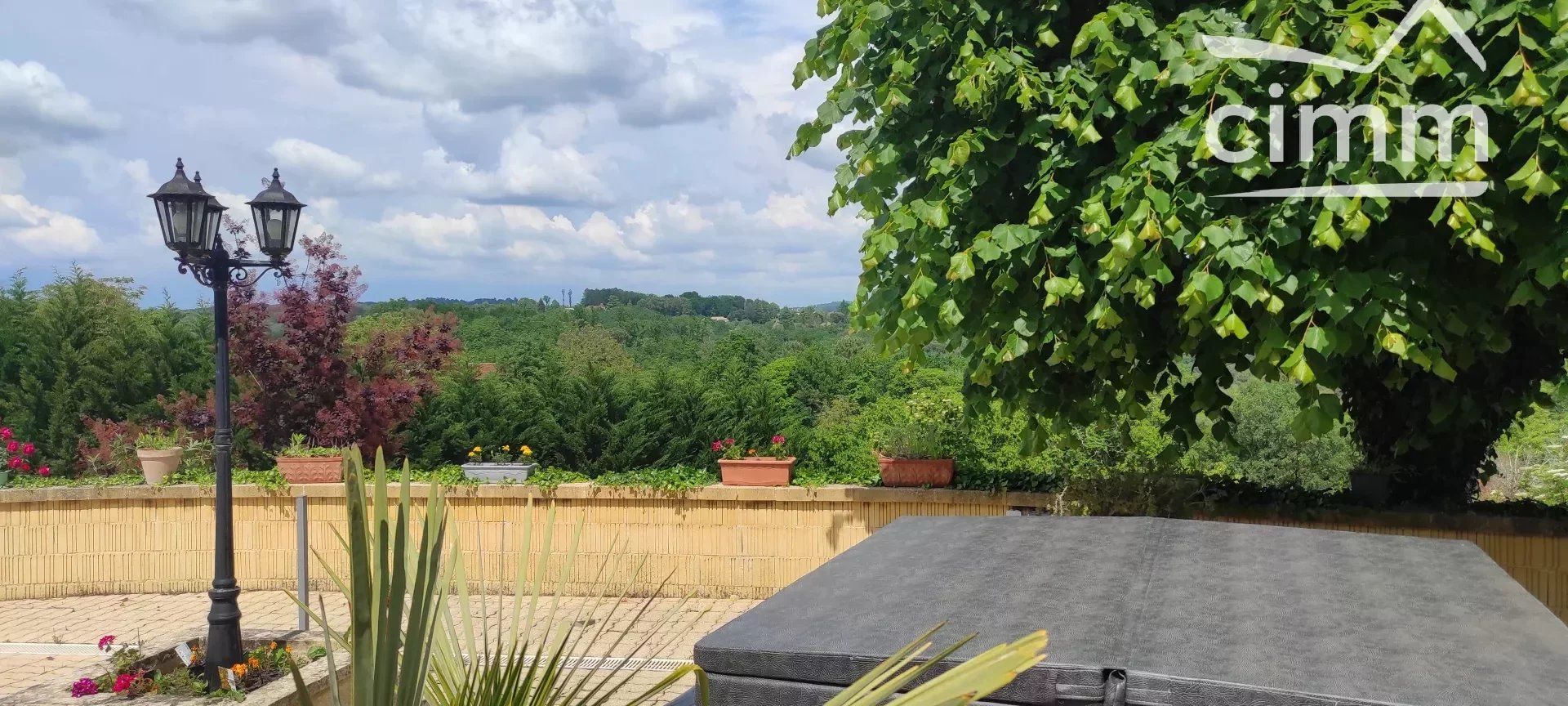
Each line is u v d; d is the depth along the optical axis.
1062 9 5.91
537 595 2.10
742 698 2.05
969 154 5.71
